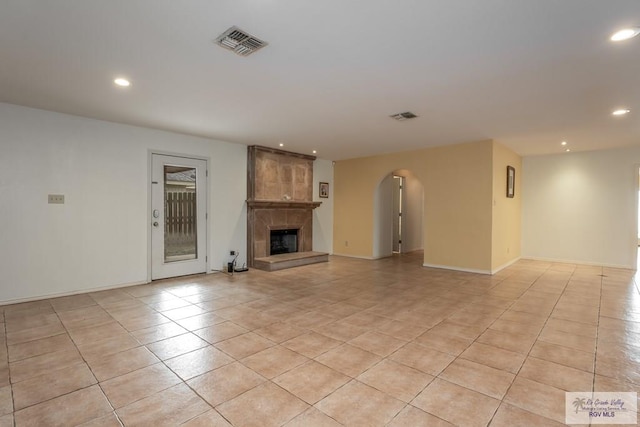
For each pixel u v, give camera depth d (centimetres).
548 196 679
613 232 613
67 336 281
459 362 238
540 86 304
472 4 183
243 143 585
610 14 191
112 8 188
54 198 397
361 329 301
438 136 514
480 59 253
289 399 192
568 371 225
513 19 198
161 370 225
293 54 246
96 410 181
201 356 246
